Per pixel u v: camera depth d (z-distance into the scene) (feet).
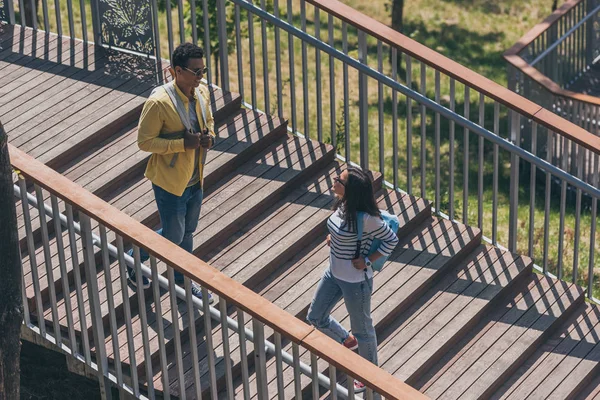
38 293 27.81
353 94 71.51
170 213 29.14
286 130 36.96
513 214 34.12
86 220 25.58
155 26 38.42
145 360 26.96
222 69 37.27
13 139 34.58
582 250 52.39
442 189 59.11
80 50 39.63
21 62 38.96
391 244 27.35
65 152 34.06
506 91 32.76
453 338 31.22
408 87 34.04
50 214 26.73
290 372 29.30
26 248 31.32
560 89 57.88
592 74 68.95
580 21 67.00
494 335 31.81
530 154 32.99
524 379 30.89
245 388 25.41
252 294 24.12
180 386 26.71
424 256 33.47
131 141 35.45
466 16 88.17
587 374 30.99
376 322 30.91
